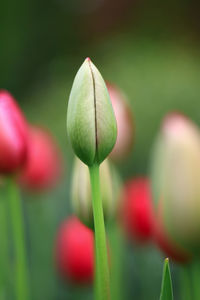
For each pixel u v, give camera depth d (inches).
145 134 75.6
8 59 165.2
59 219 61.9
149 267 50.2
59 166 62.7
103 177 26.0
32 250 54.0
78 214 25.7
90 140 22.7
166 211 24.6
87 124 22.7
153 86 80.3
